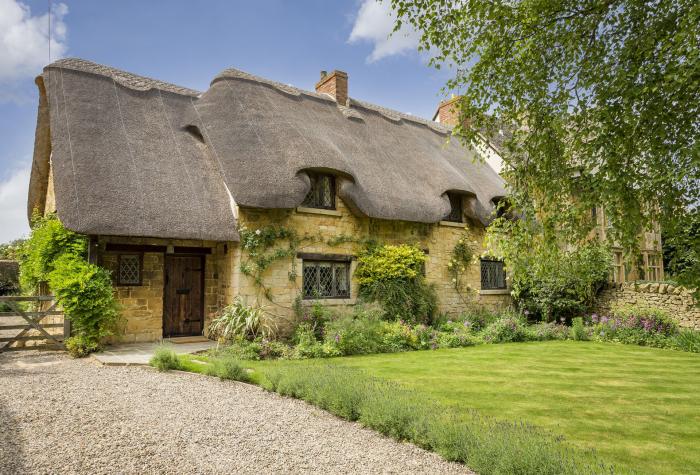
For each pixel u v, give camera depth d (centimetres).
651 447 454
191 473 361
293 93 1415
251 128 1123
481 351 1055
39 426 448
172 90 1316
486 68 520
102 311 867
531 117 530
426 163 1450
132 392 590
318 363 839
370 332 1034
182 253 1090
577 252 517
